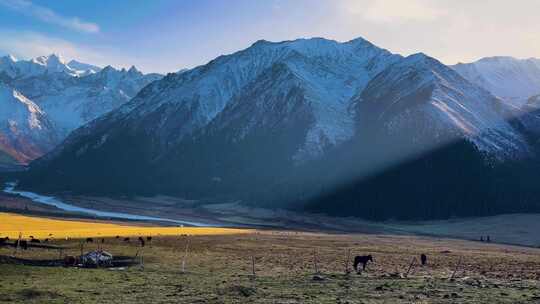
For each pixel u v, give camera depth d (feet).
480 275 168.96
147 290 120.88
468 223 627.46
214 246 270.87
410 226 651.25
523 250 360.69
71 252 215.92
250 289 120.57
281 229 561.43
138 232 363.76
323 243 329.93
